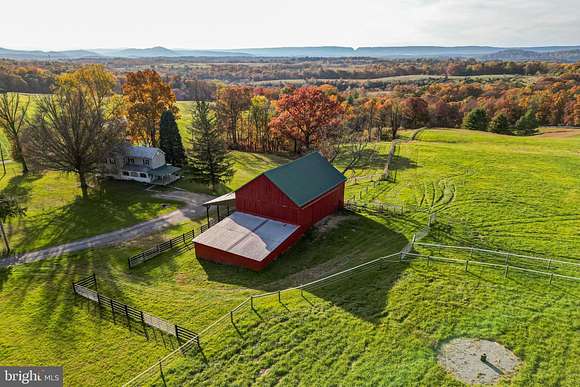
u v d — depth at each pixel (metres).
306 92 67.56
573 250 26.78
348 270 25.94
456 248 27.75
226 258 30.12
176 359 19.39
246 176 59.12
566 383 15.48
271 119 75.25
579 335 18.02
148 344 21.56
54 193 50.22
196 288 27.08
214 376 17.75
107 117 56.19
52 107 47.47
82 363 20.64
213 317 23.14
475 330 18.72
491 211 34.69
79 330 23.41
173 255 33.03
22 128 57.97
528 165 49.66
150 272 30.22
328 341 18.97
